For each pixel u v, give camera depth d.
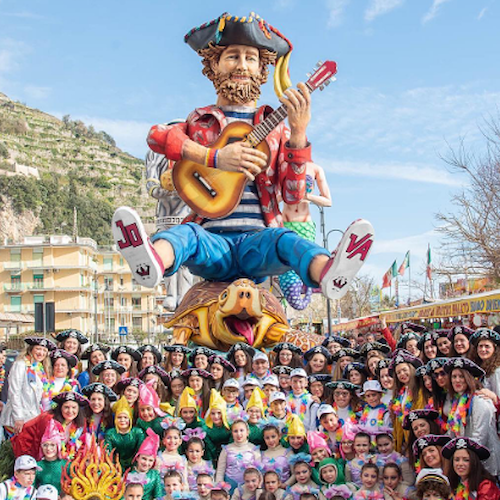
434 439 5.75
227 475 6.70
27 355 7.57
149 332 63.84
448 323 16.41
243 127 7.48
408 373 6.79
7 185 108.75
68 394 6.57
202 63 8.37
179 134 7.27
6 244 62.53
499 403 6.08
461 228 22.12
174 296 13.19
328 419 6.80
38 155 160.75
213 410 7.00
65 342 8.38
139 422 6.92
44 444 6.17
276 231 7.55
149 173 12.99
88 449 5.93
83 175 157.25
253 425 7.04
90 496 5.64
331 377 7.92
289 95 7.15
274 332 8.62
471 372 6.06
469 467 5.40
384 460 6.27
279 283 9.70
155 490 6.35
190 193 7.43
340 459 6.63
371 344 7.72
